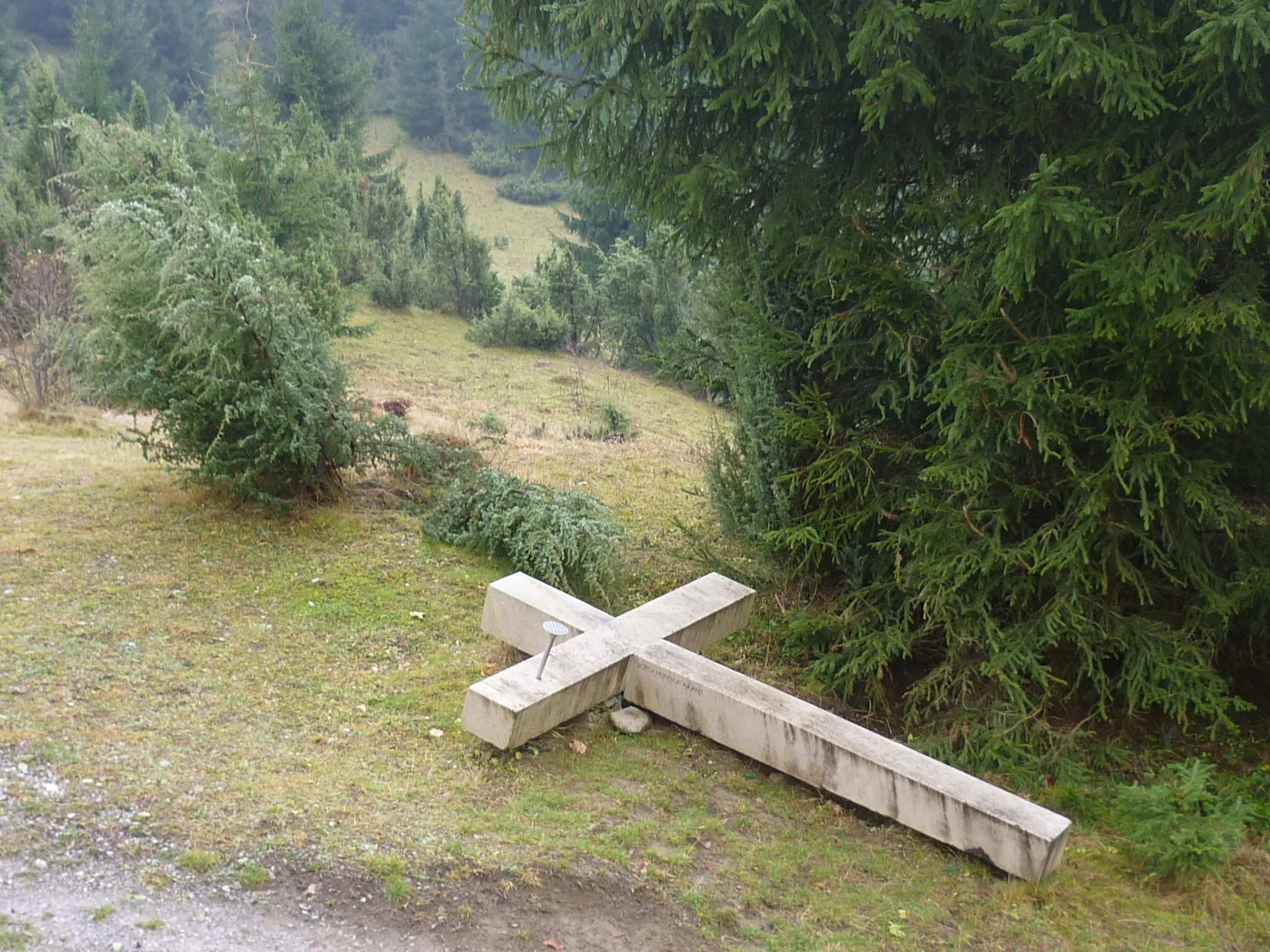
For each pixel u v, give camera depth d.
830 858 5.04
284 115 39.22
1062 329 6.11
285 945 3.84
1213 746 6.80
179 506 8.36
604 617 6.43
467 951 3.98
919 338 6.59
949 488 6.59
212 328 7.66
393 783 5.02
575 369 22.14
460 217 28.66
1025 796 5.95
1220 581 6.32
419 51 58.78
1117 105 5.25
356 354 20.08
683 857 4.80
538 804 5.06
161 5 52.03
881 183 6.98
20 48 54.91
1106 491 5.96
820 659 7.17
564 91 7.03
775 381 7.71
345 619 6.87
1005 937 4.58
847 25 6.09
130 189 8.20
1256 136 5.37
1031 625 6.32
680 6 6.29
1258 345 5.41
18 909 3.76
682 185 6.93
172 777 4.74
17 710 5.05
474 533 8.34
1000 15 5.59
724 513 8.46
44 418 12.00
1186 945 4.65
